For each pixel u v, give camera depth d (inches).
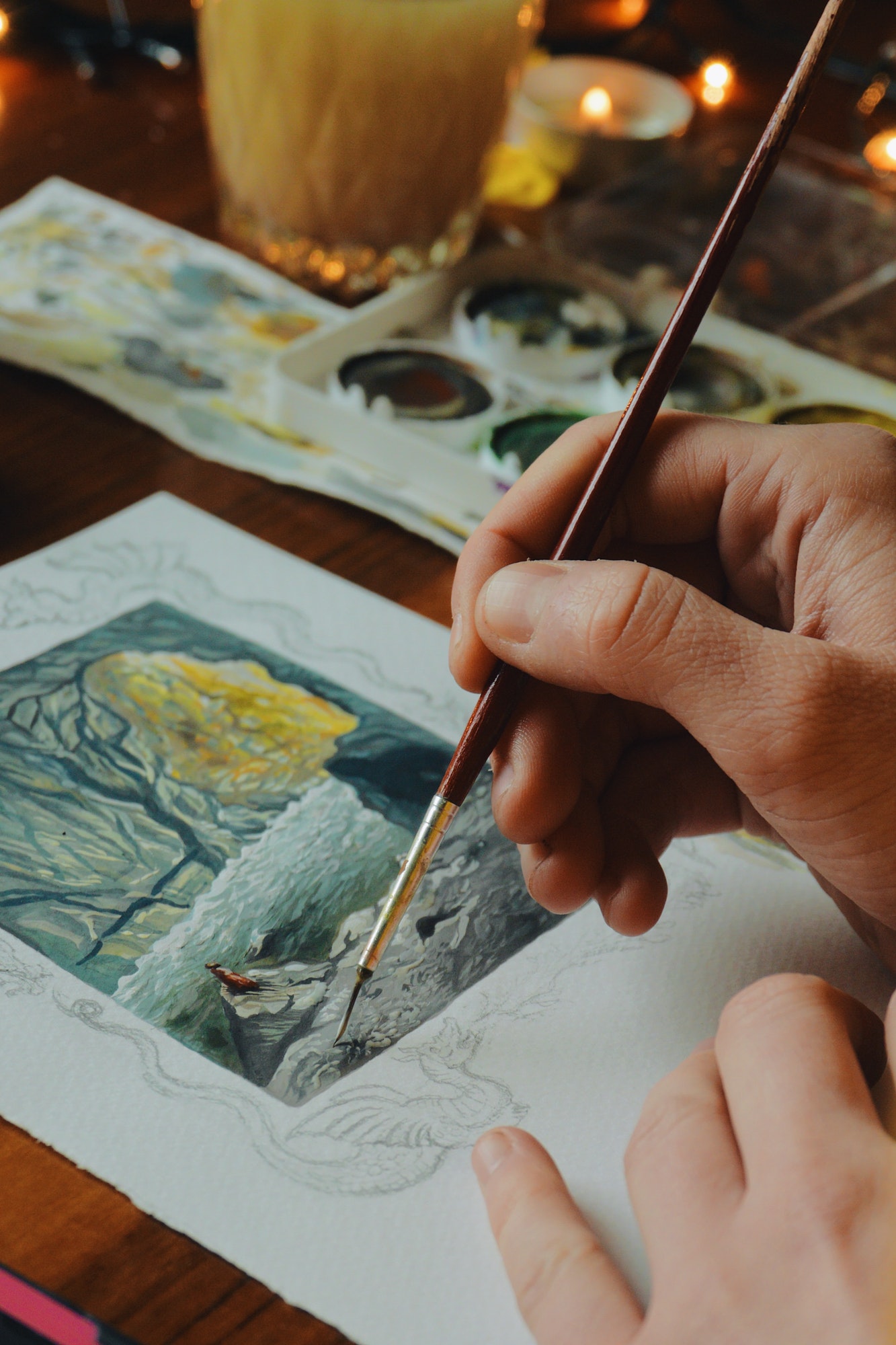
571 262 32.8
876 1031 14.7
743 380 29.7
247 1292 13.9
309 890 18.5
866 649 16.1
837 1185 12.6
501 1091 16.2
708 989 17.8
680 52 45.7
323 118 29.4
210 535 24.7
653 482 19.4
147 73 40.0
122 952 17.3
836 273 34.8
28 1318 13.4
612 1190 15.1
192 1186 14.7
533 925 18.6
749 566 19.8
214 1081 15.9
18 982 16.6
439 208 31.5
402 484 26.8
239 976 17.2
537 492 19.0
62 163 35.8
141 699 21.0
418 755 20.9
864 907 17.1
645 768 19.8
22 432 26.6
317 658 22.4
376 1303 13.9
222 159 32.0
